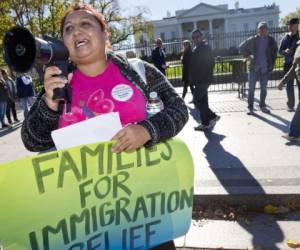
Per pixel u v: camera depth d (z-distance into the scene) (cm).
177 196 193
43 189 169
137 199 186
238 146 587
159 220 192
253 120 777
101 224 181
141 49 2238
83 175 174
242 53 854
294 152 529
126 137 169
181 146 191
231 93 1249
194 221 376
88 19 178
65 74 173
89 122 175
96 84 184
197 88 710
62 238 175
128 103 183
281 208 381
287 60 823
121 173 180
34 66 159
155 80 192
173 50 3116
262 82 852
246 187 409
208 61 696
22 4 2808
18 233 168
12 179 164
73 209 175
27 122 183
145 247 192
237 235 346
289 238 334
